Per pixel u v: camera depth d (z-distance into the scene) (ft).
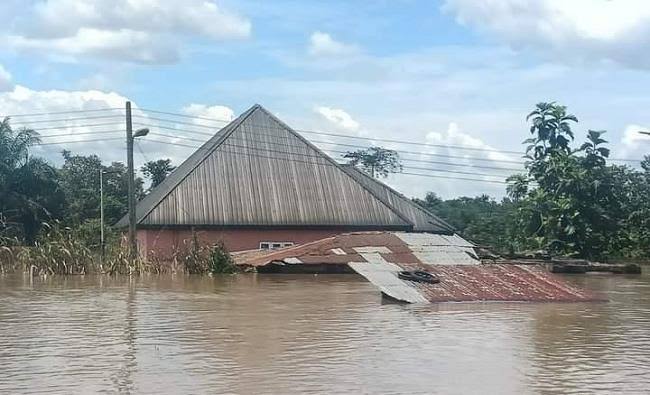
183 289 73.67
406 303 59.62
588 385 30.45
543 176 147.13
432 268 69.15
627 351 38.34
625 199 171.32
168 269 96.07
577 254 138.31
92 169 205.67
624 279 99.76
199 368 33.14
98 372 32.30
